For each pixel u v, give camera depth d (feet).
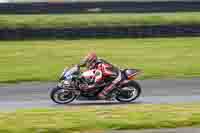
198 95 189.37
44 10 444.55
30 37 366.84
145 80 226.17
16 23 400.06
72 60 295.28
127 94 170.71
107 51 324.19
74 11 450.71
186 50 326.24
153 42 358.84
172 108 153.58
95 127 129.39
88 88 168.04
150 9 459.73
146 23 424.05
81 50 328.08
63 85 169.48
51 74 247.50
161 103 170.30
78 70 169.48
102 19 424.05
